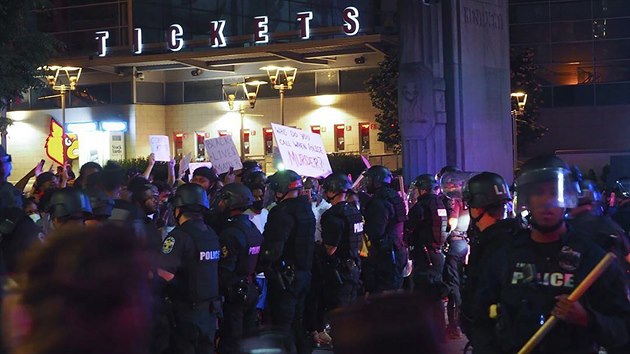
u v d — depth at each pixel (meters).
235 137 44.72
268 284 9.95
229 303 8.86
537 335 4.55
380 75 39.22
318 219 12.33
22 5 19.36
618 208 10.99
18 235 7.15
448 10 22.91
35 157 46.41
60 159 39.16
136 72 43.53
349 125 43.16
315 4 48.66
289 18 47.91
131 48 40.31
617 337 4.58
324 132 43.62
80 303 1.71
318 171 13.81
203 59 39.75
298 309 10.06
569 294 4.65
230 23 46.75
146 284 1.82
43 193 11.19
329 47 37.22
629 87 48.44
